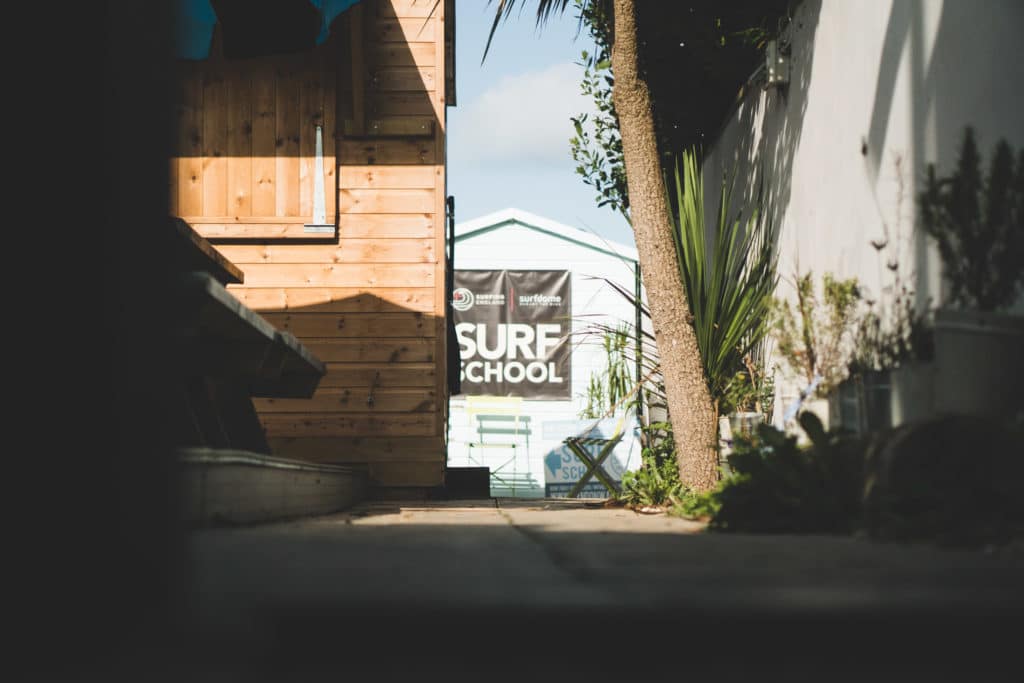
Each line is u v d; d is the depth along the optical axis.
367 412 7.10
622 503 5.85
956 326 3.25
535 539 2.80
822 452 3.42
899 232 3.74
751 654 1.36
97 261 1.48
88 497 1.40
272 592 1.53
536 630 1.36
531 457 15.03
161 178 1.53
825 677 1.27
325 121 7.23
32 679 1.16
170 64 1.57
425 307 7.18
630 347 6.62
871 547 2.54
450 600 1.44
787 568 1.99
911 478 2.88
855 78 4.26
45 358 1.44
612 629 1.35
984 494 2.79
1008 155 3.13
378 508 5.85
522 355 15.31
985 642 1.38
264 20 5.82
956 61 3.39
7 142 1.51
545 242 15.51
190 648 1.29
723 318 5.24
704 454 4.93
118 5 1.54
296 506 4.47
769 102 5.73
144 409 1.46
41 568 1.37
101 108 1.53
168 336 1.50
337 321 7.16
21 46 1.52
